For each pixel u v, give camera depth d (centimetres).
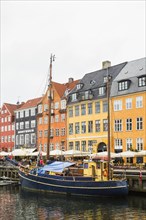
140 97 4819
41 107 6744
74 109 5878
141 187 3250
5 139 7775
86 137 5559
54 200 3056
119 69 5547
